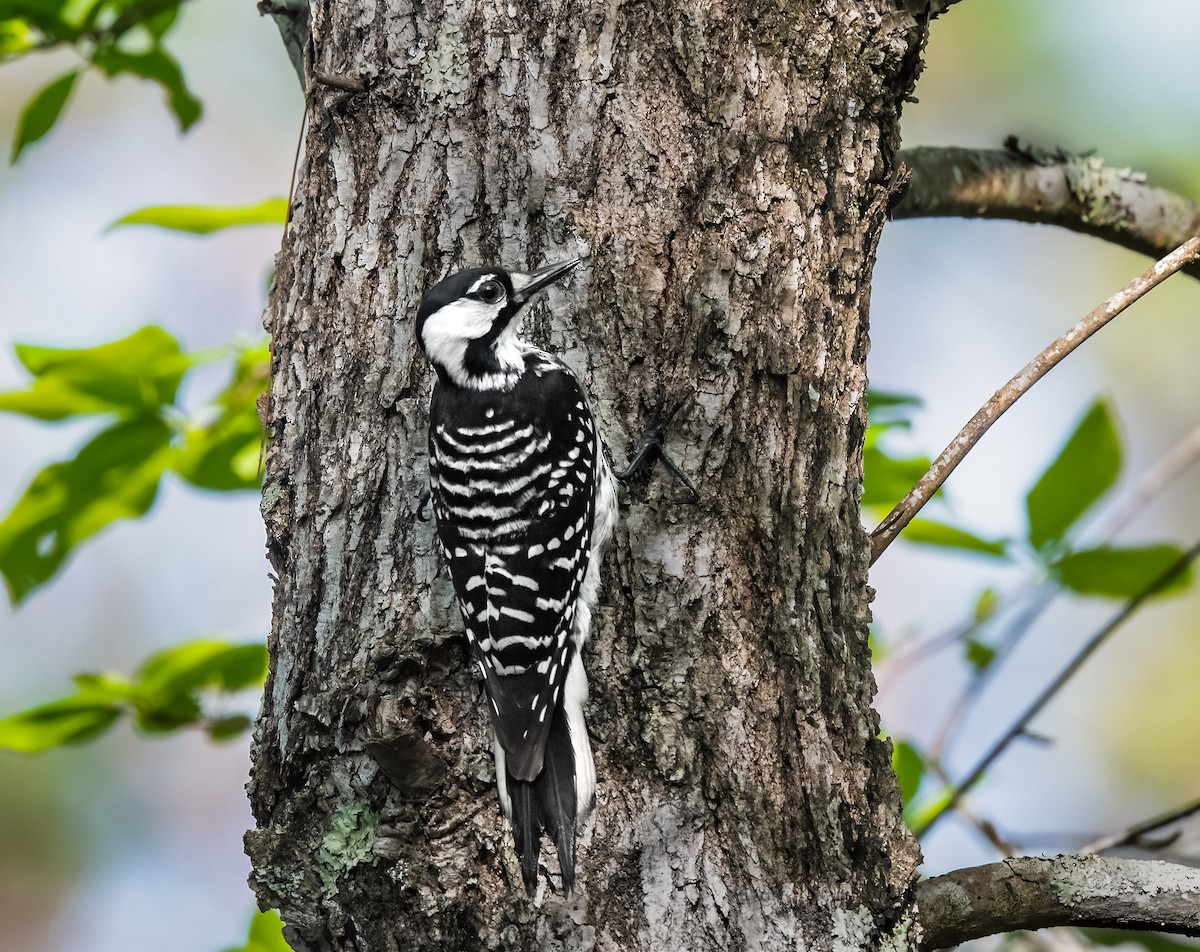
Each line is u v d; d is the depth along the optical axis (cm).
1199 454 1183
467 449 820
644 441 816
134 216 1031
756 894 760
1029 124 1892
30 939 1812
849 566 826
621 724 795
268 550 878
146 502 1095
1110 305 891
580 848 769
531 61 838
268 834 788
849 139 852
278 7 1057
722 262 827
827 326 839
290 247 898
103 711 1049
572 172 836
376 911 762
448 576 822
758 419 820
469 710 798
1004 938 1055
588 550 812
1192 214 1196
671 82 835
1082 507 1056
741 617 802
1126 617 1054
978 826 1039
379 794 771
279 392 881
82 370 1014
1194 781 1797
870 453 1060
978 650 1140
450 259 846
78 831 1858
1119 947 1038
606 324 833
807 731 788
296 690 816
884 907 771
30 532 1085
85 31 1116
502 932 756
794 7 841
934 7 870
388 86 852
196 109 1202
